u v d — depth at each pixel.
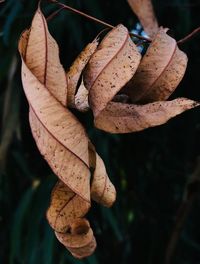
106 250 1.21
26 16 0.93
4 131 0.98
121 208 1.19
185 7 1.06
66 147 0.32
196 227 1.31
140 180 1.22
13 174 1.14
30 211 1.08
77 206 0.36
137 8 0.51
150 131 1.19
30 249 1.05
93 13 1.02
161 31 0.37
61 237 0.36
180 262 1.26
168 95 0.36
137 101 0.37
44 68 0.33
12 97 0.99
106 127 0.35
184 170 1.22
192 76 1.16
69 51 1.06
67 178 0.32
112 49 0.34
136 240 1.23
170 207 1.24
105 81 0.34
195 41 1.14
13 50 0.97
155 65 0.36
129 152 1.20
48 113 0.32
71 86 0.35
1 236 1.16
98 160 0.36
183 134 1.21
